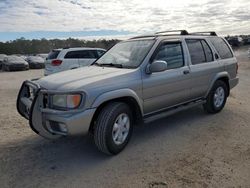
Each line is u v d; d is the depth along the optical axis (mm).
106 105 4234
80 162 4156
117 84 4277
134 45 5305
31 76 20109
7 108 7766
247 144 4734
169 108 5352
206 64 6008
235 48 59531
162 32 5957
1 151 4566
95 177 3715
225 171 3801
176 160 4156
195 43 5938
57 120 3889
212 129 5492
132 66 4793
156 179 3627
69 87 3971
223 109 7000
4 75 21359
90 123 3998
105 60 5426
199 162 4078
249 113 6680
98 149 4398
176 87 5277
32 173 3846
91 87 4004
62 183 3582
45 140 5047
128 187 3459
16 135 5352
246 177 3643
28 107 4340
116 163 4098
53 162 4168
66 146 4758
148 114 4945
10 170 3924
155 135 5203
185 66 5500
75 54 12180
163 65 4602
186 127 5621
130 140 4953
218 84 6402
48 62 12445
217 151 4453
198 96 5969
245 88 11281
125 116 4422
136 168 3934
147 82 4703
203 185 3465
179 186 3449
